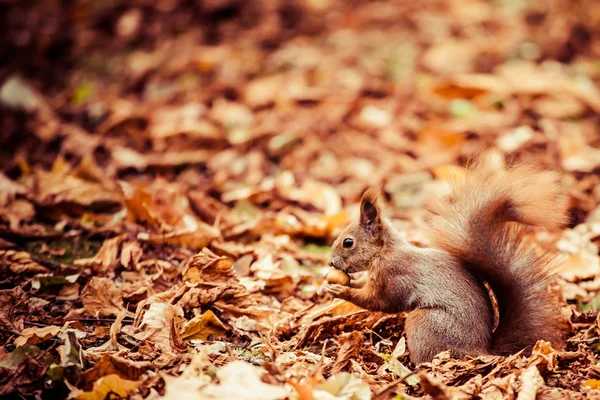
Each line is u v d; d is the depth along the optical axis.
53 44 13.79
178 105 11.74
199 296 6.12
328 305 6.39
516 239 5.75
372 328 6.15
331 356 5.71
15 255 6.83
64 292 6.48
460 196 5.89
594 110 11.35
